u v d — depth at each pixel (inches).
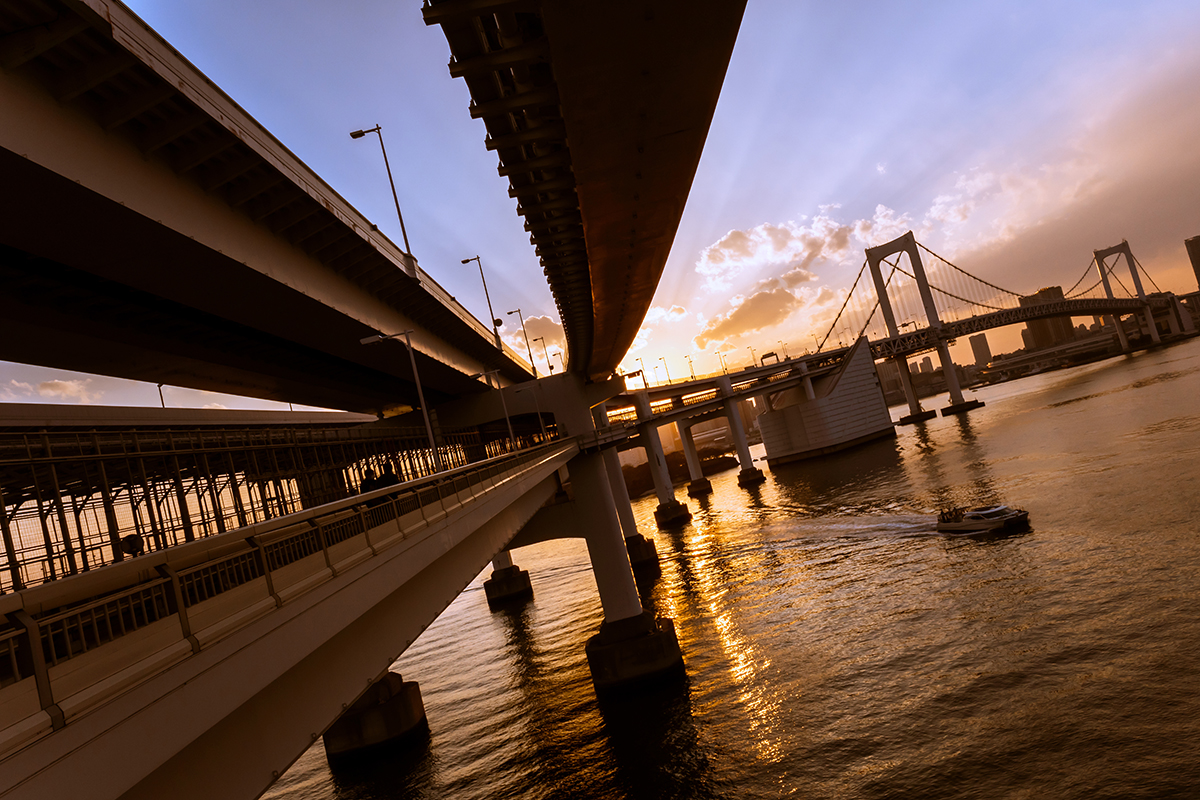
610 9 467.2
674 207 932.0
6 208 581.6
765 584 2524.6
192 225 733.3
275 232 922.7
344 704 465.4
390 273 1307.8
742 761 1280.8
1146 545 1846.7
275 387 1608.0
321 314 1106.7
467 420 2482.8
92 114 607.5
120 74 593.3
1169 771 973.8
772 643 1849.2
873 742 1233.4
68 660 251.3
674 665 1742.1
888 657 1566.2
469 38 514.3
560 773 1403.8
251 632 352.8
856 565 2450.8
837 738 1274.6
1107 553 1863.9
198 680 309.9
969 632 1589.6
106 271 754.8
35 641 236.8
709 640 2021.4
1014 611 1641.2
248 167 767.7
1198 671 1181.1
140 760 267.7
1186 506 2082.9
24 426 894.4
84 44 551.5
